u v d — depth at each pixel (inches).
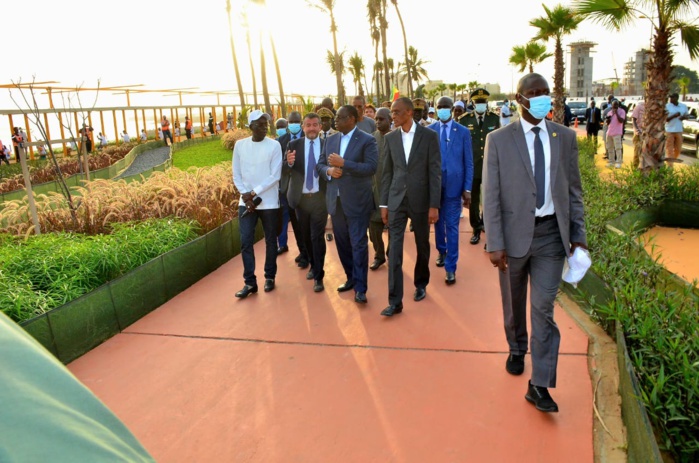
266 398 143.9
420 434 124.8
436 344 169.3
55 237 260.1
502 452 117.0
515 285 138.1
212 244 262.1
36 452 35.2
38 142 286.0
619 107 534.9
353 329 183.6
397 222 187.8
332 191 205.0
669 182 355.6
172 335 187.6
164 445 126.3
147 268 209.2
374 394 142.6
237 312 205.6
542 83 122.9
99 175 705.0
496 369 152.3
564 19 682.8
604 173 474.3
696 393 112.6
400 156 185.5
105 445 40.0
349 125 198.2
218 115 2116.1
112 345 181.9
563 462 113.1
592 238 226.7
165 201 312.3
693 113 632.4
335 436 126.0
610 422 125.2
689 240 303.1
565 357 156.3
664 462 111.3
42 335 160.9
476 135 273.1
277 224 225.6
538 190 127.0
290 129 267.6
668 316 146.9
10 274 202.7
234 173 222.5
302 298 216.8
